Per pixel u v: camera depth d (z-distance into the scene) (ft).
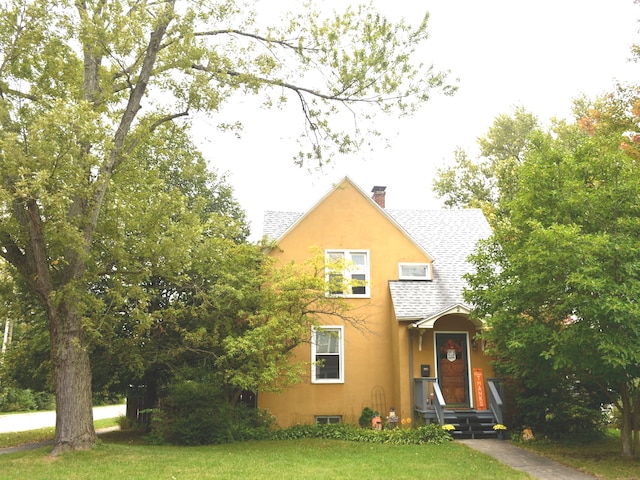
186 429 49.62
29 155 36.29
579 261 35.63
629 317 34.09
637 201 37.86
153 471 34.76
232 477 33.40
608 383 43.19
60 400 41.65
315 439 50.96
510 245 43.47
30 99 42.88
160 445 48.91
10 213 40.88
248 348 49.96
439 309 59.52
